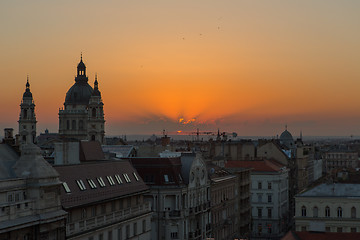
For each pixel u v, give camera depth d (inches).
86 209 3695.9
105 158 5383.9
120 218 4005.9
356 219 5068.9
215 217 5826.8
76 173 3821.4
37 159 3309.5
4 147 3523.6
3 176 3201.3
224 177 6264.8
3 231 2918.3
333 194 5196.9
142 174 4948.3
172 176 4955.7
